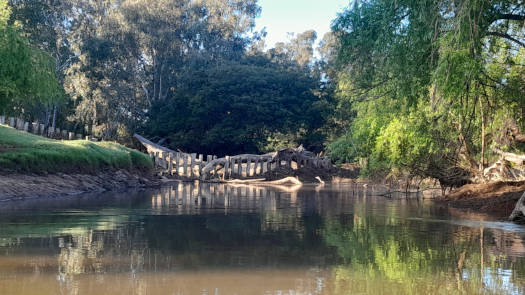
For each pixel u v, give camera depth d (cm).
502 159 1602
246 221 1016
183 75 6103
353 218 1105
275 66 6856
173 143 5272
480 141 1791
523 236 834
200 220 1023
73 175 1945
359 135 2264
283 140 6256
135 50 5881
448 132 1638
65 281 489
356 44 1335
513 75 1419
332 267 575
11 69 2064
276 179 3788
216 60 6694
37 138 2070
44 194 1617
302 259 620
